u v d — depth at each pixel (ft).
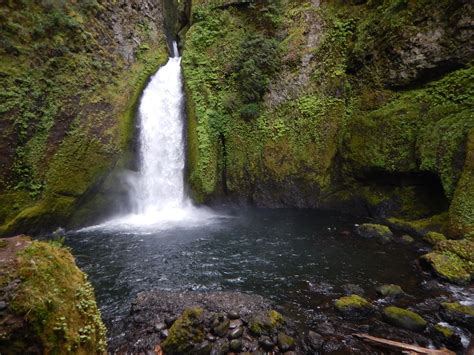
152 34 58.95
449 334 15.72
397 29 35.01
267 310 18.53
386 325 17.24
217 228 35.60
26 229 32.19
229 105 45.80
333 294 20.77
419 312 18.25
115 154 40.42
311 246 29.19
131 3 56.18
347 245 28.91
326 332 16.84
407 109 33.32
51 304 9.53
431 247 26.86
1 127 32.22
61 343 9.32
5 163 32.12
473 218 24.91
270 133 43.70
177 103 50.26
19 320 8.80
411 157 32.14
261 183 42.98
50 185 34.45
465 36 30.45
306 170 40.78
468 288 20.56
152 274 24.57
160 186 45.01
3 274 9.47
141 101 46.93
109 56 46.78
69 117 37.81
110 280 23.70
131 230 35.47
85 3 44.93
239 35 49.01
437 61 32.24
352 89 39.50
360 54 38.68
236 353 15.31
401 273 23.12
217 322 16.69
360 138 36.22
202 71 48.47
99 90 42.42
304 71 43.60
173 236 33.24
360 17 40.65
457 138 28.37
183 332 15.51
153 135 45.73
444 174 28.40
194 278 23.72
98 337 11.25
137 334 16.80
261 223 36.73
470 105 29.32
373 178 35.86
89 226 37.22
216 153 44.47
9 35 35.01
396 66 35.14
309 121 41.73
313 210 40.01
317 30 44.19
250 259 26.91
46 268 10.28
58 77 38.17
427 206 31.65
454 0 31.01
